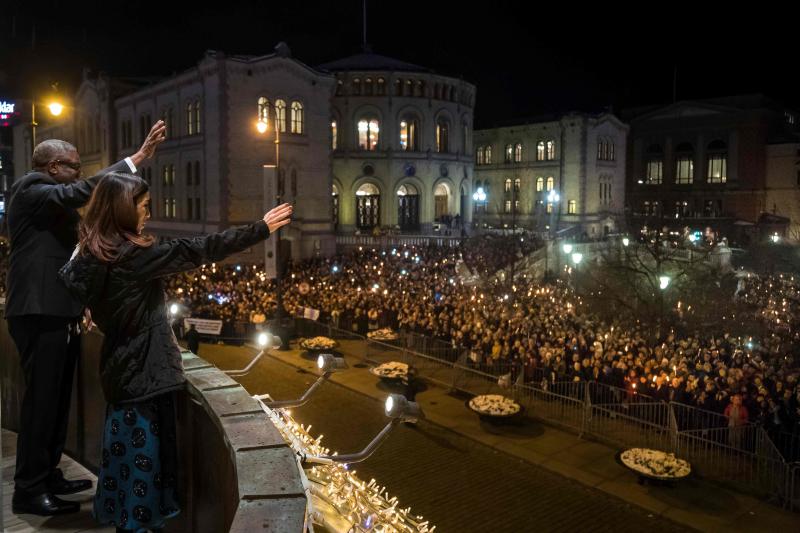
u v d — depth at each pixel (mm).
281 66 54625
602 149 81312
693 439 19203
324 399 25156
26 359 4875
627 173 92688
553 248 56219
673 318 34438
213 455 3658
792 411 18844
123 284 3465
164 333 3701
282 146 55062
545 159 81938
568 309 33875
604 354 24359
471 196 75938
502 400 22766
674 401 20656
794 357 26156
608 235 68875
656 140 90062
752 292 40500
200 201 55938
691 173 87625
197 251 3588
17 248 4805
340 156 67562
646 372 22031
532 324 28422
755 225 77438
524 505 16703
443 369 28562
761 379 20688
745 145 82688
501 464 19312
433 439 21234
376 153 68000
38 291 4719
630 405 21688
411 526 4363
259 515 2375
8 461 6020
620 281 44844
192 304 34594
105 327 3611
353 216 68250
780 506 16594
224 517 3436
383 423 22641
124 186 3492
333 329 34062
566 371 24109
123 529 3662
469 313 30859
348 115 67750
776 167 81500
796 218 80062
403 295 35594
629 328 33438
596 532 15375
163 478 3752
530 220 83250
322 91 57406
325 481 4219
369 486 4699
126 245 3447
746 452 17797
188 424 4094
